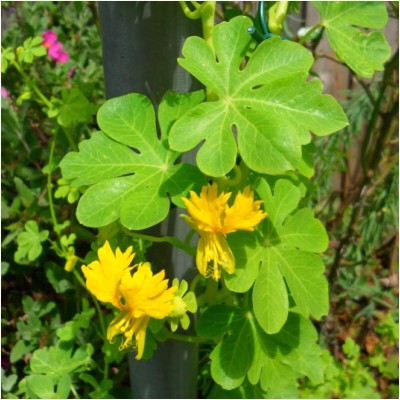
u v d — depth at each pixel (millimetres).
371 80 416
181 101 204
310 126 175
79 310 357
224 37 191
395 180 372
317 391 343
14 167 378
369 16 211
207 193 176
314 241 199
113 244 242
